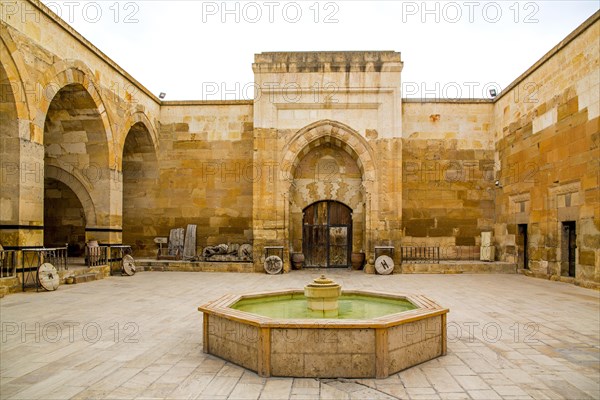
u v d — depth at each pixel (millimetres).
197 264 16094
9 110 10258
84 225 18375
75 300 9734
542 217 14070
